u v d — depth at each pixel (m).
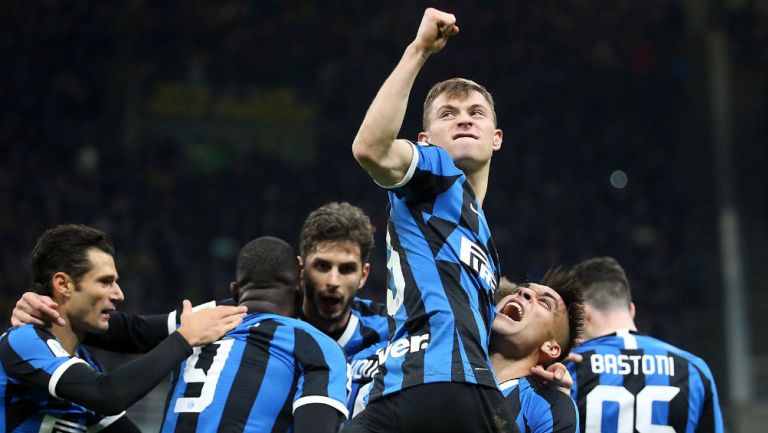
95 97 84.19
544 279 16.05
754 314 68.00
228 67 90.81
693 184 80.88
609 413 17.06
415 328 12.44
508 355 15.01
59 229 14.50
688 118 86.81
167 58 90.19
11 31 86.00
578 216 77.69
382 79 90.94
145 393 13.30
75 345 14.57
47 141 80.25
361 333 17.00
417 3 95.62
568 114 86.88
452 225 12.74
